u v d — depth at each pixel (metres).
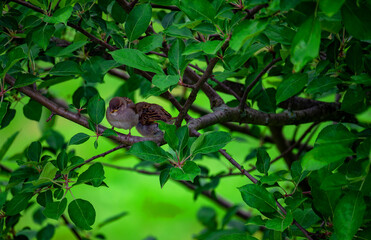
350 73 2.19
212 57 2.21
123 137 2.25
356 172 2.09
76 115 2.24
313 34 1.72
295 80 2.10
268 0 2.01
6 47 2.34
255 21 1.93
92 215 2.15
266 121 2.38
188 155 2.20
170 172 2.10
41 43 2.20
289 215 2.07
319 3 1.66
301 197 2.15
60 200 2.16
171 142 2.14
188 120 2.31
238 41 1.89
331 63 2.18
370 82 2.06
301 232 2.17
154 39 2.21
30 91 2.25
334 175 2.02
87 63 2.28
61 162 2.20
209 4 2.07
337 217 2.01
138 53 2.11
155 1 2.22
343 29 2.18
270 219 2.08
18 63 2.28
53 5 2.21
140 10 2.22
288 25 2.18
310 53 1.71
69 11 2.14
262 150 2.22
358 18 1.87
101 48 2.41
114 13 2.30
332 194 2.08
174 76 2.10
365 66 2.15
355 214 2.00
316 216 2.20
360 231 2.06
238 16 2.08
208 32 2.11
